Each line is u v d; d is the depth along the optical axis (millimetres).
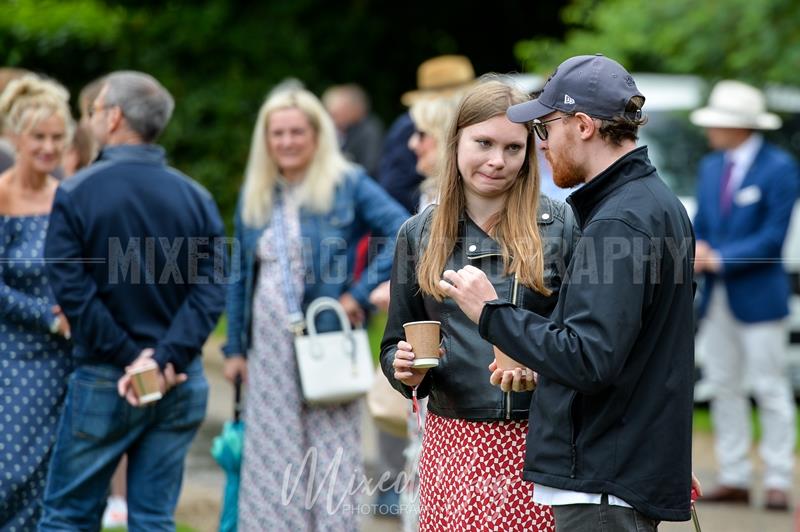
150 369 16844
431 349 13680
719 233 28250
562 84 12852
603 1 45625
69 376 19344
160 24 54219
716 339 27172
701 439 32188
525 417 13875
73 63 49719
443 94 24953
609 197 12539
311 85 60281
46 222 19391
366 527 23391
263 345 19469
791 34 37625
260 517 19172
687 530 23797
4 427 19000
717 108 28734
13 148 21891
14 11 48781
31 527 19203
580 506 12453
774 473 26250
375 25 64625
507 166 13898
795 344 33469
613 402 12281
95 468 17547
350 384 19172
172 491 18094
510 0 64938
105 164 17484
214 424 32094
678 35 39406
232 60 56125
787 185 27797
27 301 19016
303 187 19750
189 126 54219
